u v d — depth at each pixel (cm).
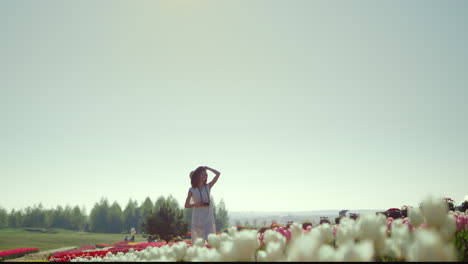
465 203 1183
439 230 151
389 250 141
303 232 205
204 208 671
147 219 3828
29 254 2662
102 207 12962
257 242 137
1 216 12694
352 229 154
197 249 208
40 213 13300
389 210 1232
